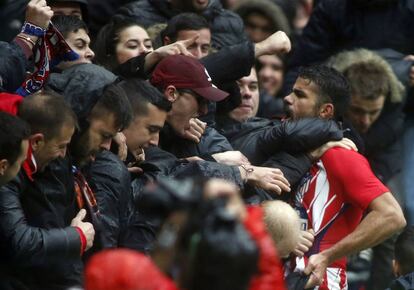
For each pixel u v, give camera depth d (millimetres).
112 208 10594
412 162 15594
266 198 11648
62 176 10055
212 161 11500
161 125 11469
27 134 9406
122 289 6098
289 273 11391
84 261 10477
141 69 12430
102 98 10594
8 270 9820
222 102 13328
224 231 6059
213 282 6043
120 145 11188
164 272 6242
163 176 11023
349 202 12039
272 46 13383
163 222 6223
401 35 16062
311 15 16516
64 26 12398
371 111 14852
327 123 12086
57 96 10047
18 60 10625
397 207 11961
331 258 11812
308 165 12055
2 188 9719
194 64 12062
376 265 14750
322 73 12555
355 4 16188
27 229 9695
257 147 12297
